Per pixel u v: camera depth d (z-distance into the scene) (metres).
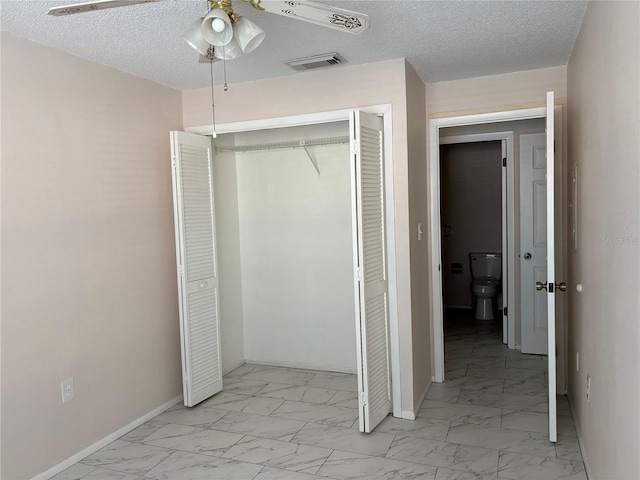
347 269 4.09
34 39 2.52
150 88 3.39
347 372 4.15
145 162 3.32
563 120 3.39
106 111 3.00
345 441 2.90
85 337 2.81
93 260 2.88
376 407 3.07
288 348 4.36
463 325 5.59
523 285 4.43
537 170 4.31
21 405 2.44
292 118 3.42
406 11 2.35
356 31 1.91
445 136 4.57
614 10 1.71
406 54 3.00
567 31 2.67
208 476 2.56
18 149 2.45
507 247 4.64
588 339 2.42
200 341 3.53
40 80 2.57
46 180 2.59
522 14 2.42
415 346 3.29
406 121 3.12
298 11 1.72
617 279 1.71
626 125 1.54
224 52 1.87
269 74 3.36
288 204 4.25
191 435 3.05
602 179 1.98
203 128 3.68
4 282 2.37
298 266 4.26
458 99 3.63
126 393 3.11
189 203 3.42
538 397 3.46
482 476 2.47
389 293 3.23
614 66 1.72
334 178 4.07
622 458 1.67
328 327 4.20
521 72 3.45
